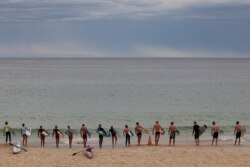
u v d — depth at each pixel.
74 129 41.59
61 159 26.41
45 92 80.88
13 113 53.19
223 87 94.44
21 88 89.38
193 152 28.59
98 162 25.66
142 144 32.44
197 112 54.59
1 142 34.03
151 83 105.31
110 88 90.50
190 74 152.75
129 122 46.72
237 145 32.22
